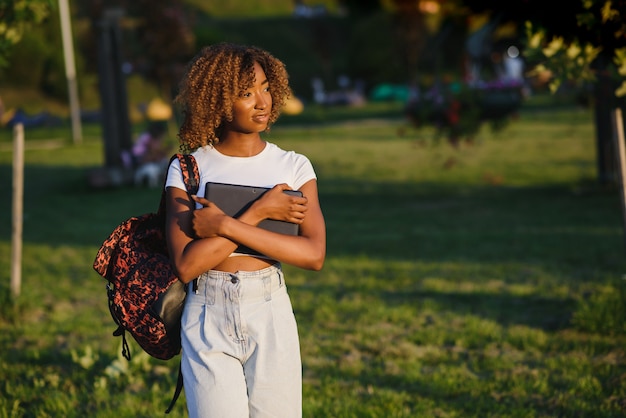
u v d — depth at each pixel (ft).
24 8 19.33
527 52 17.16
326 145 101.30
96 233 44.68
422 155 86.38
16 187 24.13
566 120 115.14
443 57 170.60
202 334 8.98
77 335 21.90
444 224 45.39
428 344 20.61
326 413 15.08
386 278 29.48
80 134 122.31
